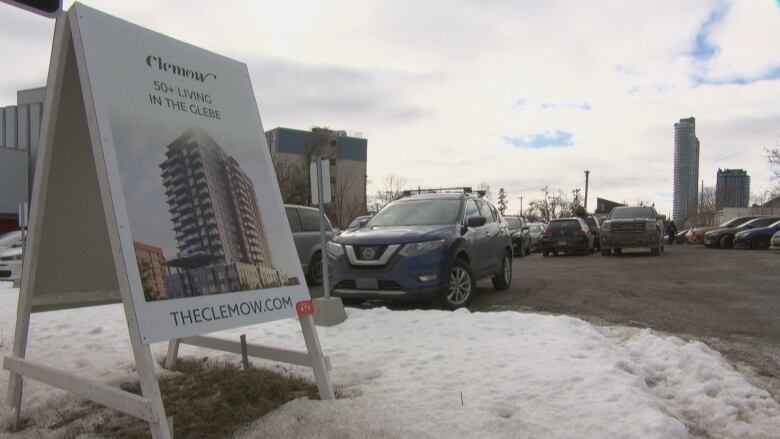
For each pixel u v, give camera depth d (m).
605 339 5.41
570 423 3.35
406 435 3.21
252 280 3.44
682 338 6.12
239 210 3.54
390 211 8.89
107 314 7.14
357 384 4.19
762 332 6.43
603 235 20.53
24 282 3.47
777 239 23.20
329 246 7.79
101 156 2.90
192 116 3.46
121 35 3.20
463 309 6.71
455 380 4.18
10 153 31.52
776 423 3.70
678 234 43.88
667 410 3.87
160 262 2.99
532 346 5.07
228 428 3.41
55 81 3.24
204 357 4.98
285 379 4.30
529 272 13.77
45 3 2.88
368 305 8.32
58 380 3.20
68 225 3.76
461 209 8.55
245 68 3.99
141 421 3.59
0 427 3.54
